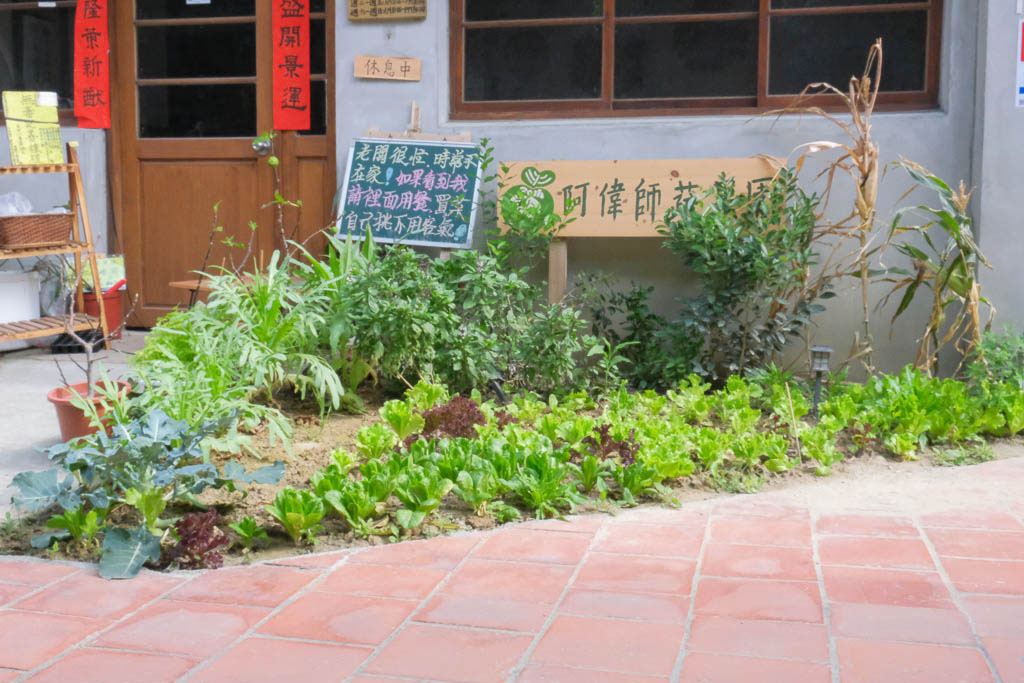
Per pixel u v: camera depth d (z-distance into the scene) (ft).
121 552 10.15
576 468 12.53
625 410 15.83
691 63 19.95
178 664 8.03
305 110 22.38
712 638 8.42
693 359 17.93
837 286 19.02
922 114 18.51
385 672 7.87
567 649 8.24
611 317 20.02
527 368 17.17
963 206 16.79
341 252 17.63
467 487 11.55
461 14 20.61
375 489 11.36
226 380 14.57
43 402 17.70
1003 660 7.95
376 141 20.34
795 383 17.43
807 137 18.92
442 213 19.85
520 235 19.12
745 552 10.46
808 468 13.61
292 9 22.16
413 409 15.96
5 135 23.52
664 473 12.50
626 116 20.03
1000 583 9.57
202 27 22.99
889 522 11.40
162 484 10.69
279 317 16.66
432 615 8.95
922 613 8.88
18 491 12.60
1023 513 11.68
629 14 20.10
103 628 8.73
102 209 23.81
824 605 9.07
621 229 18.98
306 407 16.74
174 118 23.40
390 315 16.08
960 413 14.89
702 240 17.74
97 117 23.50
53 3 23.58
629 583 9.64
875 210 18.19
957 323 16.89
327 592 9.50
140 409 13.01
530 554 10.47
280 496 10.88
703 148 19.33
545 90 20.52
